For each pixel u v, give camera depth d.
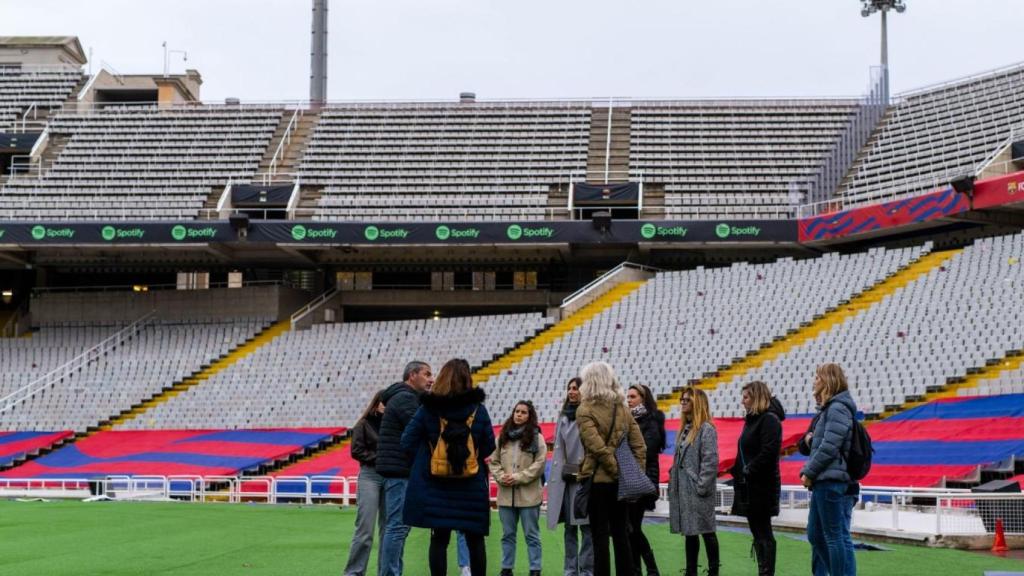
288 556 13.56
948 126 44.16
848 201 43.78
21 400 41.94
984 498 16.17
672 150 47.69
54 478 33.84
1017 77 44.34
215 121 51.44
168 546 14.80
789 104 49.38
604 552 9.69
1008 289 31.58
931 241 39.25
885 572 12.18
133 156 49.41
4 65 56.88
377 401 10.68
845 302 35.53
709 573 11.21
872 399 30.16
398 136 50.00
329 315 45.59
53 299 47.75
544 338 39.78
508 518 11.80
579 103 51.50
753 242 40.56
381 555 10.16
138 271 49.22
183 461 34.66
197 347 44.34
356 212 44.88
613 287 42.16
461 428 9.09
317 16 61.31
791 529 18.98
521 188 46.16
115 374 43.25
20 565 12.61
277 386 40.91
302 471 33.53
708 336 36.62
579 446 10.59
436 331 41.88
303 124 51.12
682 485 11.20
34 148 49.72
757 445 10.85
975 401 27.59
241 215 41.75
